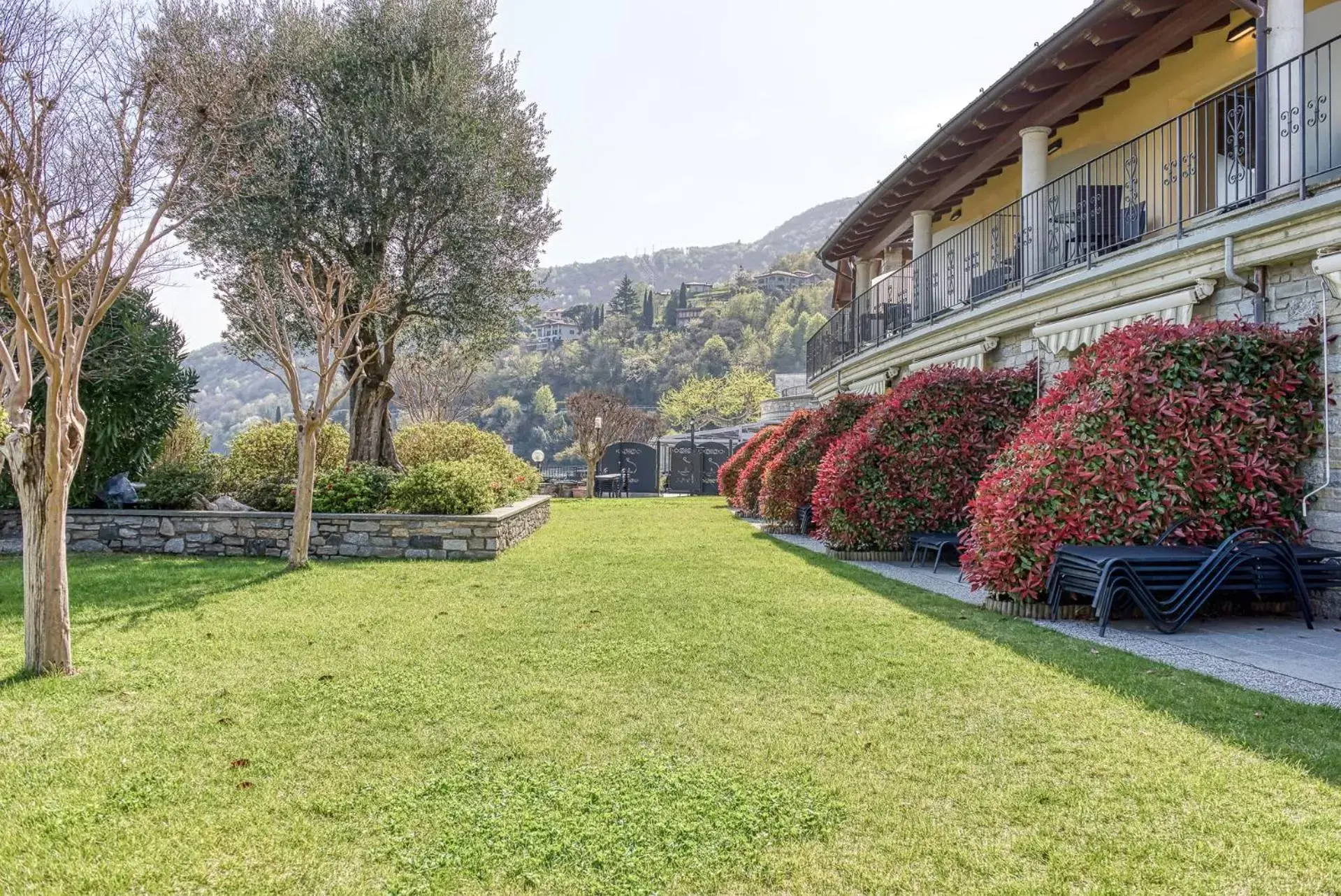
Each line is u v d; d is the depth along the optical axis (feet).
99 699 16.20
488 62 53.93
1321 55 29.14
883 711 15.17
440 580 31.58
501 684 17.12
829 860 9.86
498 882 9.45
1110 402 24.79
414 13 50.06
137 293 42.88
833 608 25.46
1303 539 24.61
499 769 12.63
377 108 45.85
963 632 22.02
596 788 11.84
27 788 11.95
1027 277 38.75
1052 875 9.44
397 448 68.08
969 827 10.65
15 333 19.92
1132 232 33.53
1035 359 38.27
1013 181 50.75
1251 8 27.02
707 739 13.83
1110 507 24.61
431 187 46.78
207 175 26.04
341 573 33.47
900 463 37.91
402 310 49.42
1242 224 25.11
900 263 69.97
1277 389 24.58
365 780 12.22
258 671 18.21
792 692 16.48
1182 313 28.32
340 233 46.29
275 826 10.77
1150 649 20.47
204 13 30.35
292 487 43.68
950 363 45.68
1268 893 8.98
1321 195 22.53
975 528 26.96
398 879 9.50
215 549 40.19
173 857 9.97
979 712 15.10
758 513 65.77
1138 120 40.19
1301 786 11.66
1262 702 15.49
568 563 36.81
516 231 52.90
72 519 41.01
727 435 151.94
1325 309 23.97
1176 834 10.34
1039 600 25.25
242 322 46.21
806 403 108.37
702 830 10.61
